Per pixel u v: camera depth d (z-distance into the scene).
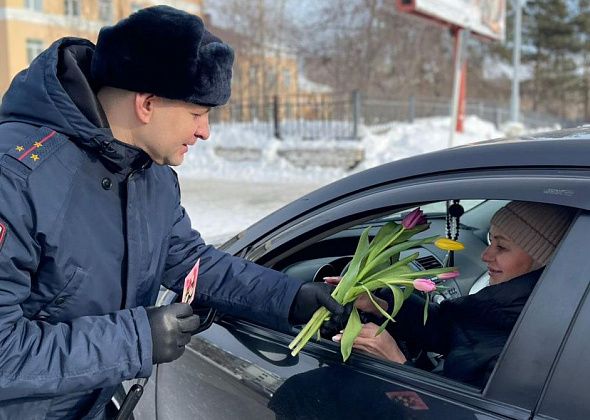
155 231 1.46
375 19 27.17
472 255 1.91
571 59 39.94
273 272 1.61
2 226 1.13
